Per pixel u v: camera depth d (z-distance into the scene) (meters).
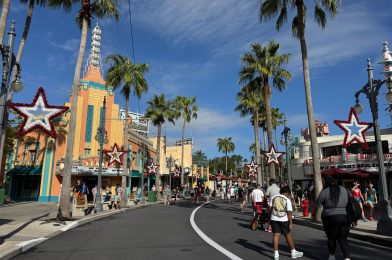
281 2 18.08
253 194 13.40
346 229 6.81
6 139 30.05
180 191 50.28
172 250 8.69
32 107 11.25
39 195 32.44
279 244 9.64
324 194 7.02
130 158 40.12
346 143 13.88
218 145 87.44
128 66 29.20
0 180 31.22
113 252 8.41
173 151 67.81
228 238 10.78
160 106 40.72
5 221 14.12
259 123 49.84
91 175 34.91
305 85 16.44
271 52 27.12
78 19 17.05
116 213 20.78
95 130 36.59
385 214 10.98
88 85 37.12
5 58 9.36
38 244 9.45
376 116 11.98
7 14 14.31
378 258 7.75
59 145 33.78
